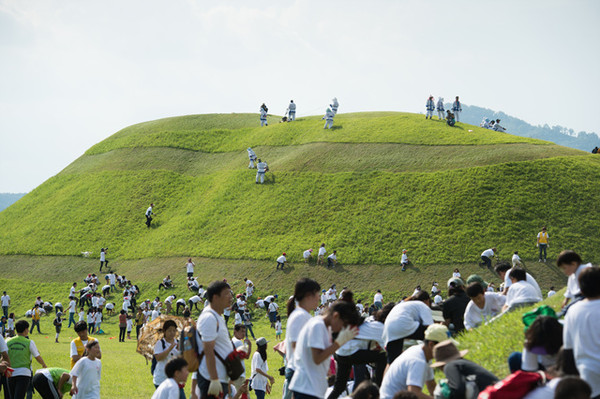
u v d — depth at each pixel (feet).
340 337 26.89
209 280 180.14
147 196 248.52
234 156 266.57
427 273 158.71
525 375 22.02
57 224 243.60
